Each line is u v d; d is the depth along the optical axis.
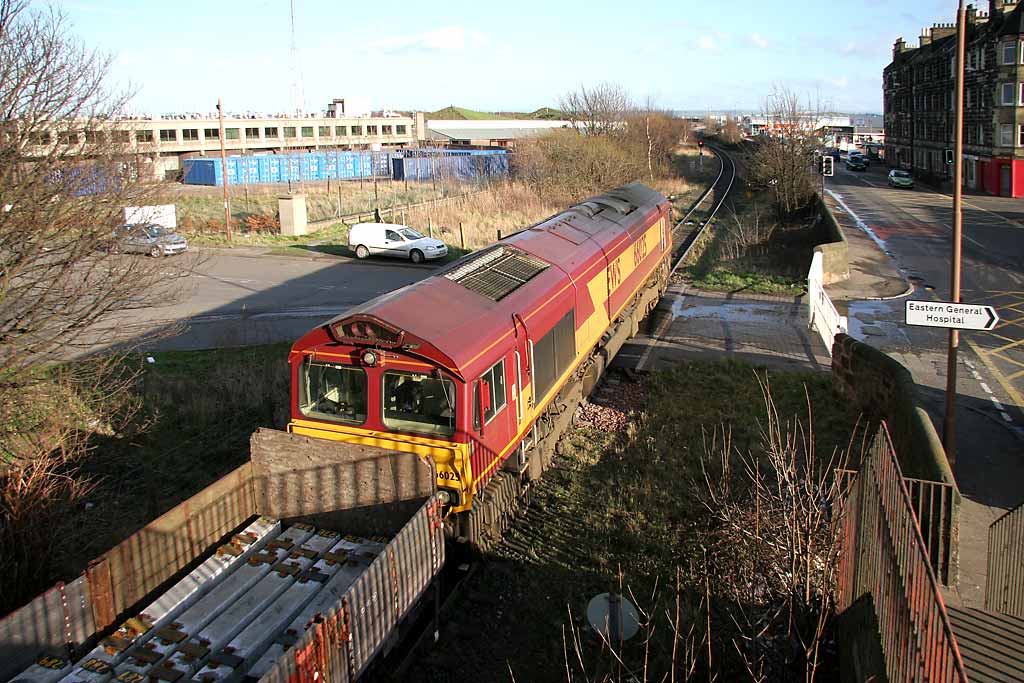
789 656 7.90
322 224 38.62
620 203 19.81
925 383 16.28
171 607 7.37
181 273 19.56
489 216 38.22
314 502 9.02
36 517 8.99
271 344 19.03
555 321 12.21
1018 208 41.22
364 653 6.76
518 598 9.23
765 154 43.69
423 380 9.15
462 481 9.00
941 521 8.85
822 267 24.84
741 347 19.03
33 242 11.36
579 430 14.09
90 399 13.48
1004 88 45.16
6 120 11.07
